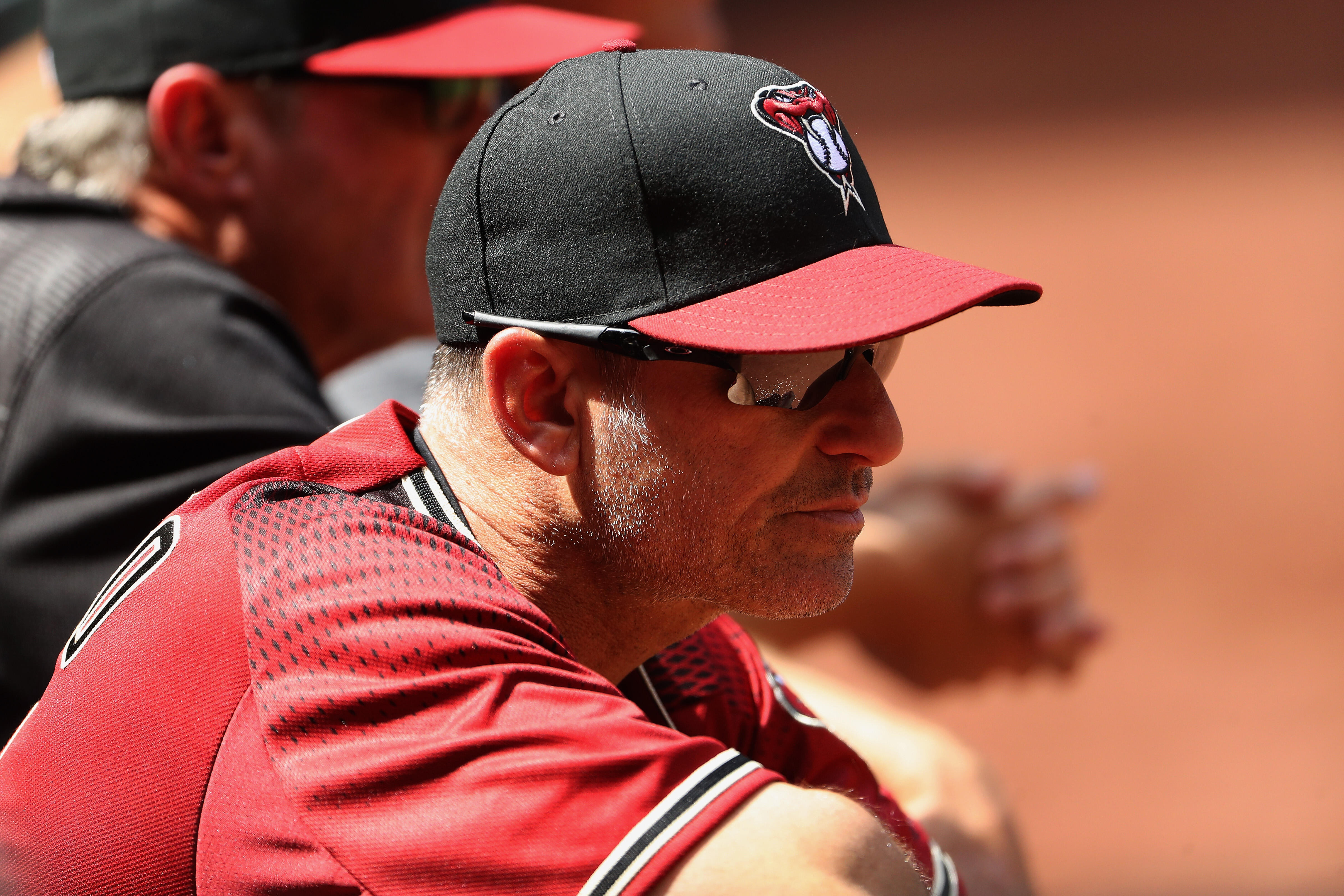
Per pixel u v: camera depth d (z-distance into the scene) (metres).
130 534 7.50
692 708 6.41
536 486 5.61
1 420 7.62
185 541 5.26
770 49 73.75
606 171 5.33
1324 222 47.53
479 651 4.65
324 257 9.52
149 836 4.79
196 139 9.08
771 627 10.33
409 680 4.58
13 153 9.96
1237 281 44.06
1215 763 23.58
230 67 8.96
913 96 65.56
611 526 5.54
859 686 20.41
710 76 5.51
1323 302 42.12
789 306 5.27
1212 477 33.38
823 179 5.51
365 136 9.30
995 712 25.64
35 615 7.44
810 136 5.53
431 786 4.35
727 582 5.60
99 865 4.86
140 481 7.54
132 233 8.38
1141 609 28.55
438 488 5.70
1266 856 20.97
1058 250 47.91
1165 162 54.28
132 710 4.95
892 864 4.30
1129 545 30.92
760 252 5.36
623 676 6.19
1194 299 43.31
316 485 5.50
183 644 4.95
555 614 5.78
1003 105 63.09
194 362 7.70
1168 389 38.22
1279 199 49.72
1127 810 22.45
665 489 5.44
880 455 5.52
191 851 4.73
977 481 10.67
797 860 4.15
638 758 4.32
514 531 5.66
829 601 5.71
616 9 14.06
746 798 4.28
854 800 4.57
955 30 73.25
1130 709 25.39
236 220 9.30
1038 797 22.91
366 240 9.59
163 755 4.84
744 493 5.45
